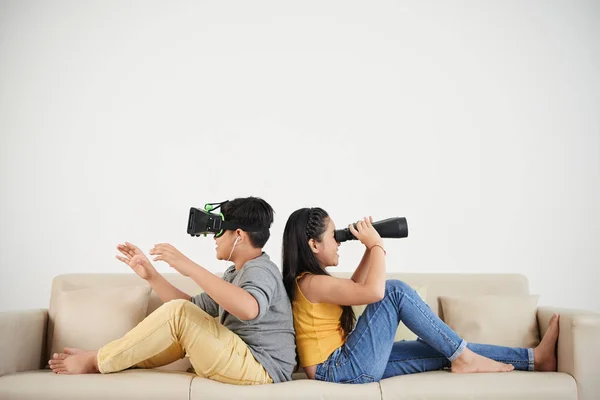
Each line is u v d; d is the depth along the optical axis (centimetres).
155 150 388
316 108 391
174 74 395
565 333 213
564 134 390
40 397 192
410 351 225
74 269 380
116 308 242
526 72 395
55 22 398
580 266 381
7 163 387
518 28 398
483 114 391
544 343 218
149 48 397
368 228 214
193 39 398
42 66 395
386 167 386
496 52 397
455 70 395
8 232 383
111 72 395
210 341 196
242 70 395
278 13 399
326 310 214
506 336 243
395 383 200
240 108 391
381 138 388
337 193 383
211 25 399
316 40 398
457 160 387
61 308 244
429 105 392
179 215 382
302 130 389
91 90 393
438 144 388
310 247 217
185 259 189
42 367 244
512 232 382
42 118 391
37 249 382
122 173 387
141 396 193
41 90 393
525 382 201
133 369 211
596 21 398
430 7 399
